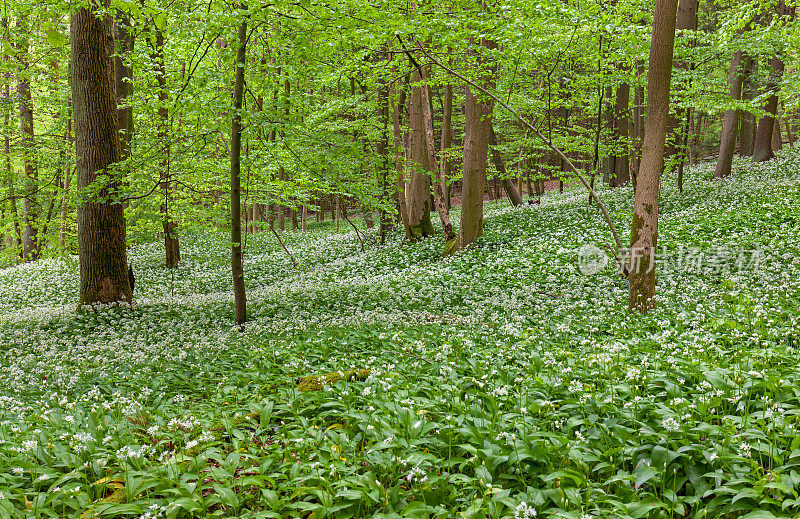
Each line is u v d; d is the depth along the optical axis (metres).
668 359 5.84
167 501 3.76
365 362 7.01
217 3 9.20
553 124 25.33
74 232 20.91
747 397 4.78
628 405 4.66
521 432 4.50
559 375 5.82
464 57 12.09
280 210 28.97
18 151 19.80
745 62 21.22
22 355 9.00
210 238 24.34
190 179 14.48
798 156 21.34
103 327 10.88
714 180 20.50
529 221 18.69
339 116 23.55
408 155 21.97
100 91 12.47
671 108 18.78
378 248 19.77
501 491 3.63
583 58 16.31
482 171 16.52
